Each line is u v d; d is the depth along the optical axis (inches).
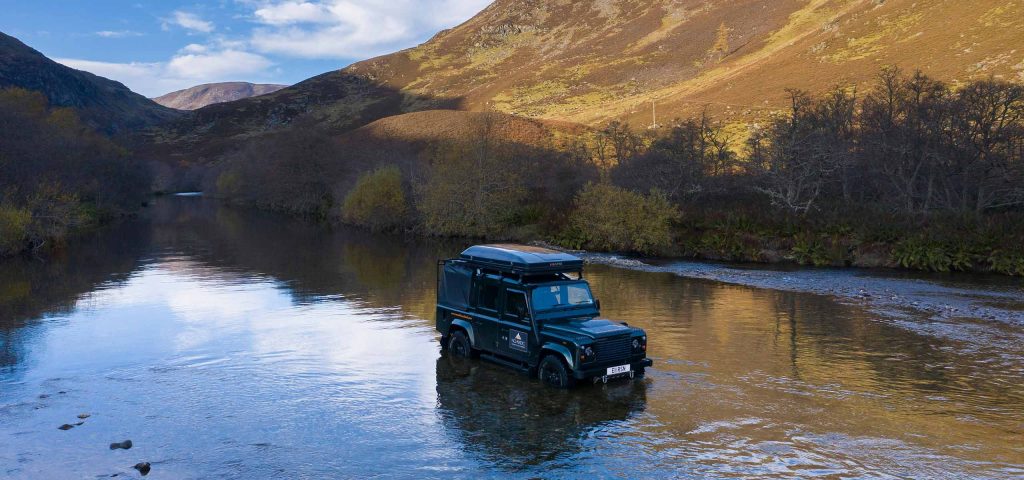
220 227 1985.7
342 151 2935.5
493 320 470.6
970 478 288.2
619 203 1320.1
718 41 6540.4
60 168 1870.1
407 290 847.1
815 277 965.8
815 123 1641.2
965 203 1211.9
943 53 3213.6
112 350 534.6
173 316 676.1
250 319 659.4
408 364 488.7
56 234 1428.4
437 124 3762.3
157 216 2475.4
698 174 1599.4
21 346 548.4
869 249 1100.5
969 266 1000.2
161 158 5915.4
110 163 2388.0
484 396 410.3
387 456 316.8
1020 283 887.1
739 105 3454.7
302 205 2679.6
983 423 359.3
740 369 470.6
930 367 476.7
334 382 443.8
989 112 1248.2
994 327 618.5
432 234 1750.7
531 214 1678.2
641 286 888.3
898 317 667.4
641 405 390.9
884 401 398.3
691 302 758.5
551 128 3555.6
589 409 384.2
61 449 325.7
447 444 331.6
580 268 471.2
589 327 421.4
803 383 435.5
